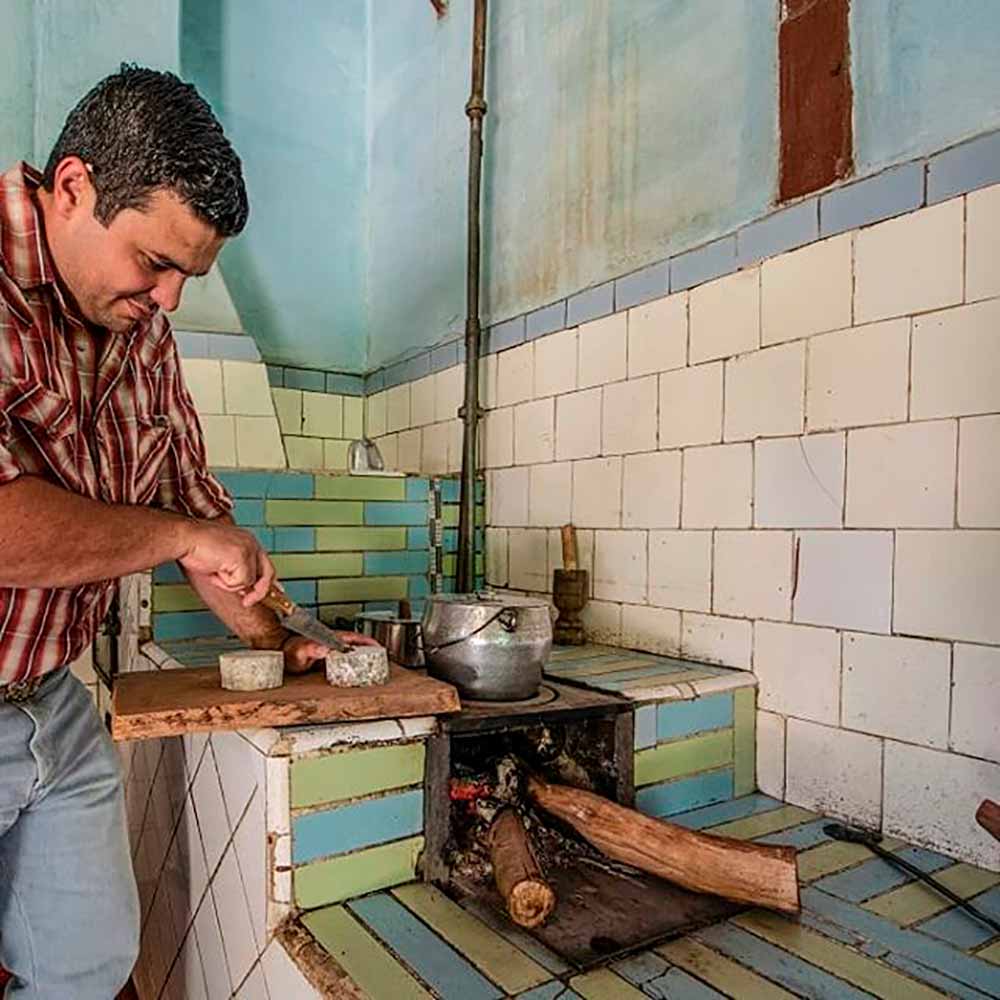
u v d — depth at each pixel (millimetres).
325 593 1876
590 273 1805
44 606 1023
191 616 1676
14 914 1154
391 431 2623
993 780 1103
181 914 1344
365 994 817
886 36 1240
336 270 2732
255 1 2598
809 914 995
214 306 2283
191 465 1319
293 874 983
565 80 1889
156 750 1536
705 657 1522
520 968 870
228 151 872
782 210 1389
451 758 1179
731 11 1487
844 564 1287
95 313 967
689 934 946
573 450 1842
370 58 2775
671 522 1596
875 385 1244
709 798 1357
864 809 1255
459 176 2289
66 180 869
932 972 870
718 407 1500
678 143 1594
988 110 1114
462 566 2008
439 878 1068
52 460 988
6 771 1051
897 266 1218
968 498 1130
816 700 1327
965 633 1133
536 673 1233
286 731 1012
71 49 2250
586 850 1165
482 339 2152
